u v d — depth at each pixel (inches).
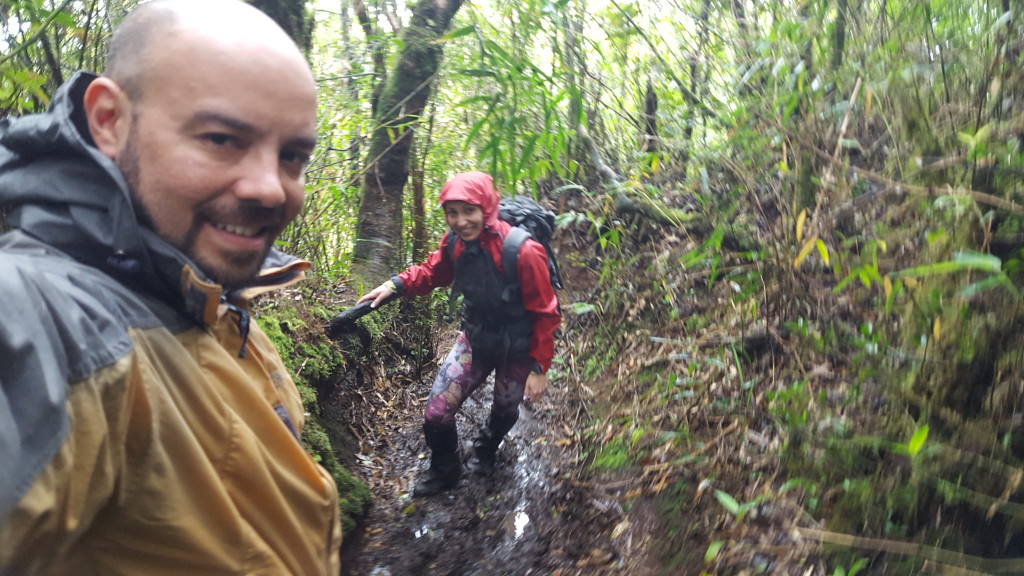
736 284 140.6
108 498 27.1
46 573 25.7
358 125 192.9
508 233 120.2
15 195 31.6
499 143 110.1
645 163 179.2
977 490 67.2
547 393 172.2
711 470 106.1
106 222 31.2
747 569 82.1
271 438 37.6
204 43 31.7
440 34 184.7
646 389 146.3
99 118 33.1
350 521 103.3
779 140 112.3
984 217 67.4
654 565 93.7
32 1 81.4
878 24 104.0
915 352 79.3
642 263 193.2
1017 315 66.2
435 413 125.3
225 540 32.4
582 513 114.9
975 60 82.4
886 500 76.2
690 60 169.2
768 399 112.3
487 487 129.9
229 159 32.7
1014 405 66.5
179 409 31.6
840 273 109.7
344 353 146.3
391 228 186.9
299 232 160.6
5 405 22.7
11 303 23.8
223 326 40.3
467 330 128.3
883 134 106.5
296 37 132.3
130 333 29.6
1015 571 62.3
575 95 113.0
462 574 103.7
